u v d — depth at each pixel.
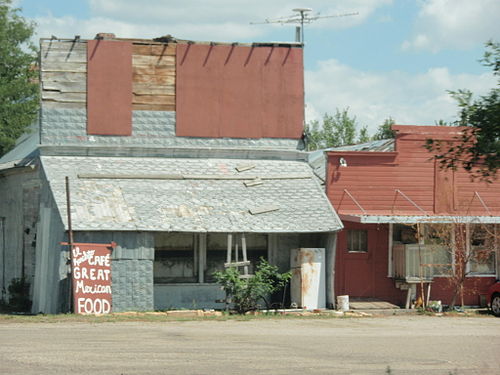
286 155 27.14
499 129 9.46
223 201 24.83
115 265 22.70
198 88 26.66
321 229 24.52
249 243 25.72
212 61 26.81
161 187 24.86
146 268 22.94
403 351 14.69
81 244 22.25
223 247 25.34
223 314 22.94
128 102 26.11
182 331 17.75
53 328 18.14
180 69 26.53
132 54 26.22
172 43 26.52
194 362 12.49
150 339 15.73
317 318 22.72
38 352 13.35
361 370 12.12
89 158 25.56
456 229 27.02
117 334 16.75
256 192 25.50
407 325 21.12
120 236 22.81
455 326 21.06
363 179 27.17
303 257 24.62
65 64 25.80
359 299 26.91
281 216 24.72
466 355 14.30
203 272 25.03
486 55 9.69
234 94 26.94
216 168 26.19
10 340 15.22
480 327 20.89
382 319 23.03
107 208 23.36
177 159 26.23
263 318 22.09
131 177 24.97
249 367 12.09
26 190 27.00
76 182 24.28
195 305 24.77
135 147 25.88
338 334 17.88
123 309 22.64
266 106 27.17
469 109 9.66
